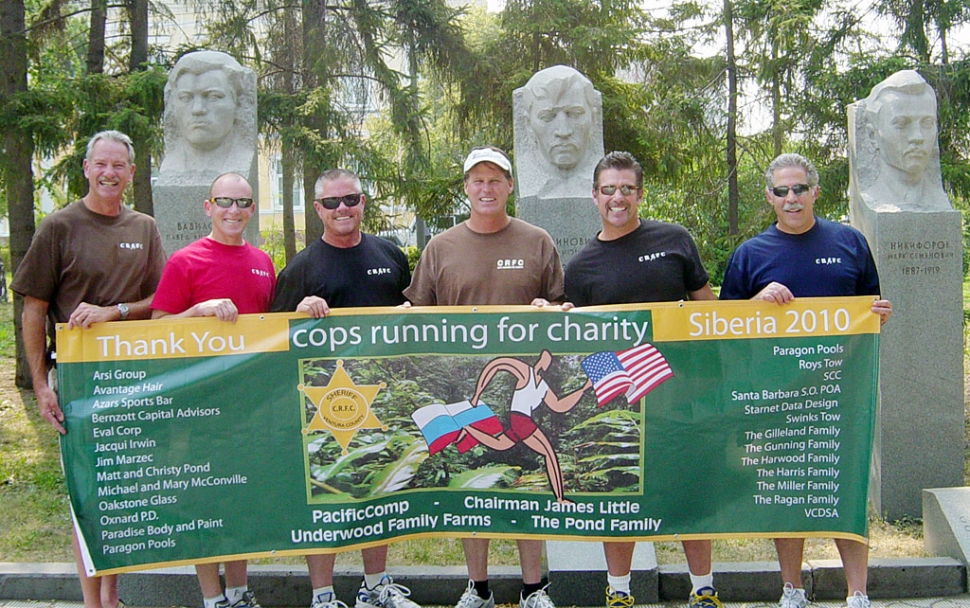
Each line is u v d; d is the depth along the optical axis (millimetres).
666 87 13375
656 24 13945
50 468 7414
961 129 9906
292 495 3791
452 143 16703
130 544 3701
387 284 4160
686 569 4684
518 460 3830
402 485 3842
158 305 3885
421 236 20562
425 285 4156
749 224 12180
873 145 6477
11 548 5285
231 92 6652
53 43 12109
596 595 4562
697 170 13992
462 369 3830
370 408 3816
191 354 3734
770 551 5051
